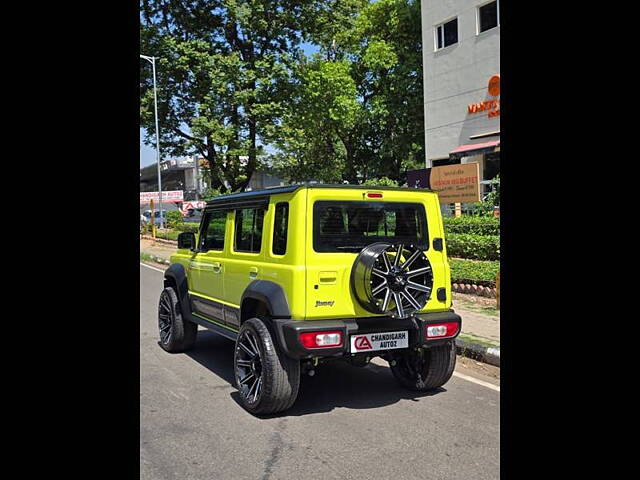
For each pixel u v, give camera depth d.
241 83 24.20
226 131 24.05
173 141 27.30
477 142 20.67
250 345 4.77
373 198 4.80
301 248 4.45
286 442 4.07
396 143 29.36
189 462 3.73
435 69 22.41
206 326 6.09
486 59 20.06
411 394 5.22
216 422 4.47
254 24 25.02
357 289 4.47
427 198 5.12
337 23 27.25
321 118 28.05
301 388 5.45
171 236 25.02
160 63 24.47
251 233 5.25
